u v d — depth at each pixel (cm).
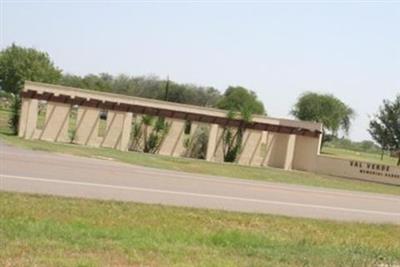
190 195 1830
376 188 3412
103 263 837
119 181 1938
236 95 6994
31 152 2634
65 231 1020
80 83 8981
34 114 3862
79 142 3972
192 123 4241
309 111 6956
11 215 1123
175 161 3362
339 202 2247
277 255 1023
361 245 1255
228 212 1545
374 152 7181
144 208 1438
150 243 1005
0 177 1669
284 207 1848
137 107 4066
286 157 4362
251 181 2691
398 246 1320
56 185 1655
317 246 1177
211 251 1009
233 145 4288
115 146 4031
